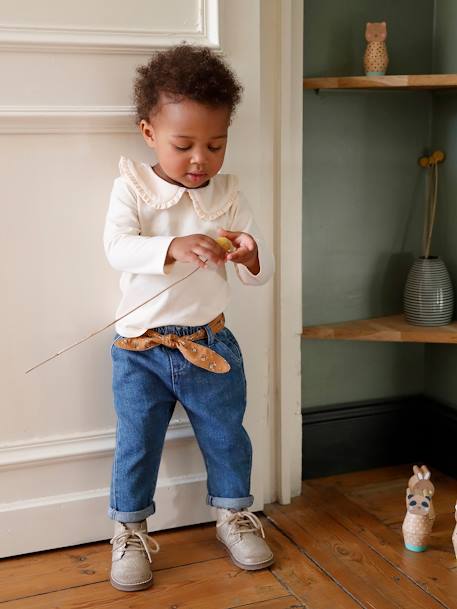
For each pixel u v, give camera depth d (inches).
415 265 73.4
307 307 74.1
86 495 62.5
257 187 63.2
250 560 58.2
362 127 73.4
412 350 79.3
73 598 55.2
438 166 75.7
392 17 72.5
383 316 77.5
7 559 60.9
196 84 50.8
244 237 53.7
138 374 57.6
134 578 55.9
